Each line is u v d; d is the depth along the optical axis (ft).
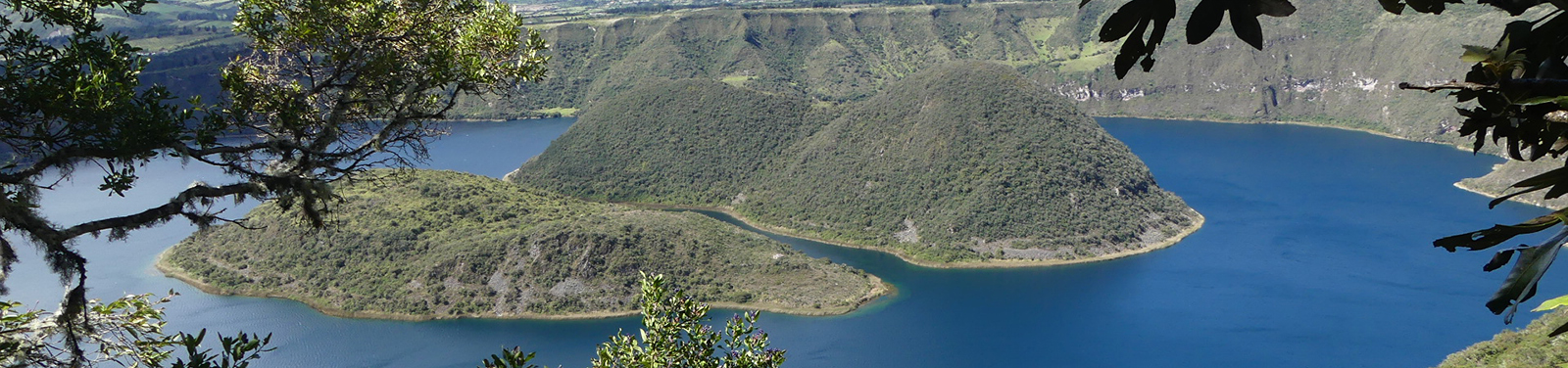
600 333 354.74
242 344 37.35
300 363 323.98
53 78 41.98
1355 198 527.40
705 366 69.77
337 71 53.57
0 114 40.98
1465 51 14.11
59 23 43.96
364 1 52.85
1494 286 377.30
